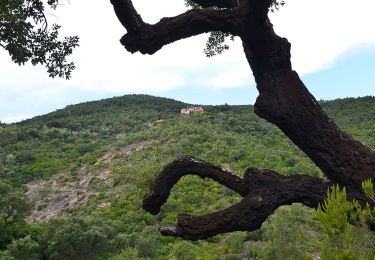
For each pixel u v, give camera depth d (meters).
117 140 103.94
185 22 4.30
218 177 4.77
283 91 4.40
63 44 5.75
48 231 40.44
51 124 130.38
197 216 4.55
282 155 71.75
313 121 4.35
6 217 40.22
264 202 4.36
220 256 43.44
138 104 157.25
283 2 6.08
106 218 53.78
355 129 74.31
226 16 4.27
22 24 5.22
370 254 2.76
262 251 37.69
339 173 4.26
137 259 39.94
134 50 4.41
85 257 39.09
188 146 78.94
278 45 4.38
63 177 81.19
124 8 4.13
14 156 92.19
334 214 2.92
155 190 4.94
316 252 37.88
